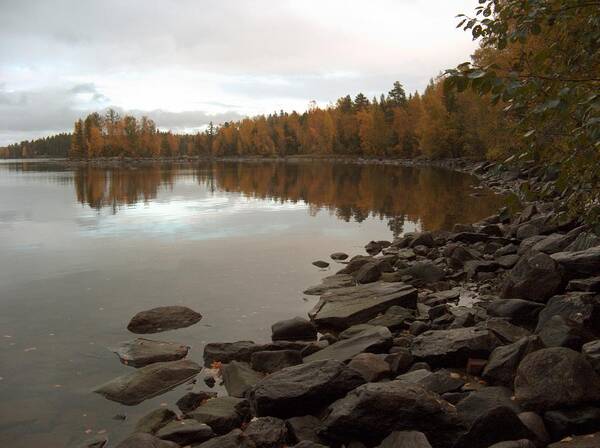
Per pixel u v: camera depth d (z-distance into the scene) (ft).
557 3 13.38
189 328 33.22
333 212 90.74
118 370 26.91
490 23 14.60
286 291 41.55
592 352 19.07
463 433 16.55
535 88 12.81
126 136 565.12
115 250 58.49
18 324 34.12
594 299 24.56
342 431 17.74
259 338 31.42
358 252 56.75
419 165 267.59
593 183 15.97
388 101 394.11
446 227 72.18
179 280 45.27
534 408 17.30
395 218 82.07
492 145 155.02
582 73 14.07
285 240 64.13
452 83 13.28
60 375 26.32
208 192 135.54
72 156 581.94
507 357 20.79
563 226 47.19
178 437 19.42
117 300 39.47
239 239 65.00
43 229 74.08
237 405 21.61
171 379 25.21
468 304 35.24
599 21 13.29
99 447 19.69
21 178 218.18
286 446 18.43
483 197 107.14
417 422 17.28
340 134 428.15
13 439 20.48
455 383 20.58
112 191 142.72
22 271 48.80
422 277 42.57
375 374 22.21
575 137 13.32
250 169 286.87
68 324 34.12
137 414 22.35
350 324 32.55
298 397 20.11
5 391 24.59
